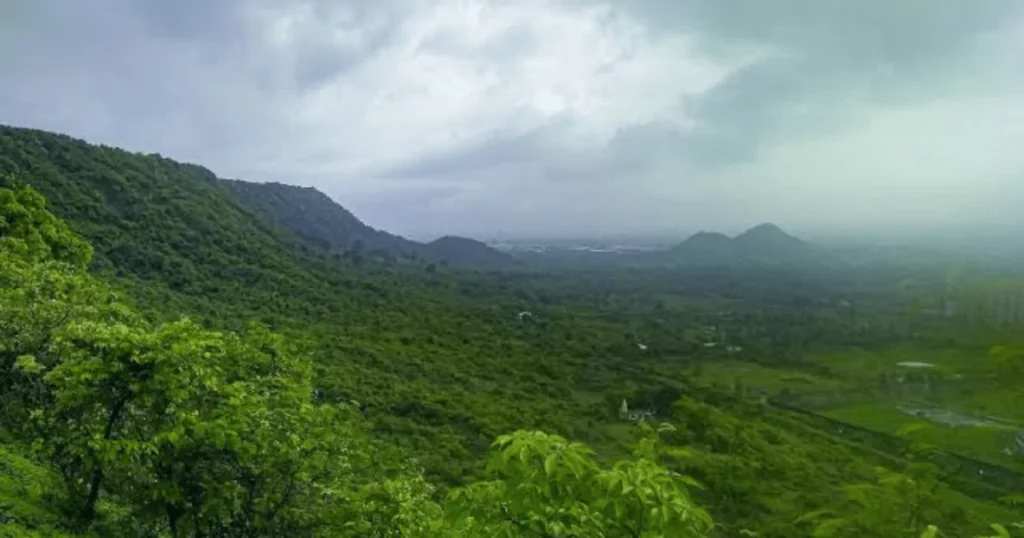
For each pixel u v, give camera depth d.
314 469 8.85
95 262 56.78
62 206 67.31
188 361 8.66
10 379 11.27
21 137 75.81
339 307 76.88
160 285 60.00
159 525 10.33
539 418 36.16
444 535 7.97
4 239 18.72
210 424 8.09
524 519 3.57
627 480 3.45
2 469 10.07
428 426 36.19
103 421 8.98
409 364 55.41
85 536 9.15
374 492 8.92
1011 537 2.94
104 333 8.51
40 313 11.53
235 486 8.52
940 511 3.34
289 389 9.96
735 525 4.26
